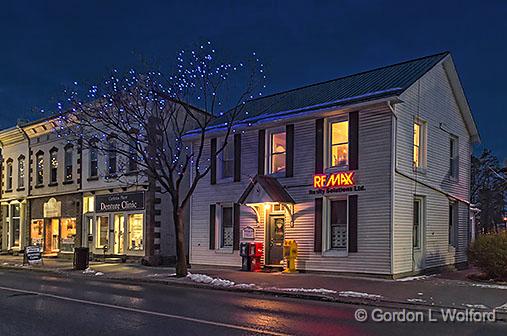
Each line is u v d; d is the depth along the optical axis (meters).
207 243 22.53
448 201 20.89
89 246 28.31
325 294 13.52
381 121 17.47
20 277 19.94
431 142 19.84
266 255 20.45
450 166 21.64
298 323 9.74
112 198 27.19
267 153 20.67
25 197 33.25
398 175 17.38
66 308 11.59
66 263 26.05
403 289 14.36
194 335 8.63
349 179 17.95
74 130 28.27
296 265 19.22
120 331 9.00
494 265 16.28
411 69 20.19
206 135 22.47
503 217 49.72
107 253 27.16
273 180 19.97
